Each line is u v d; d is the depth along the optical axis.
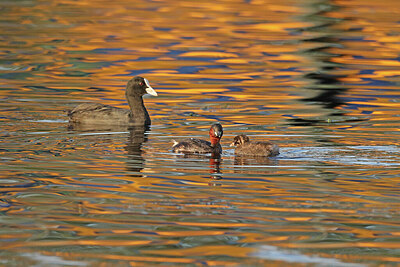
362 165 14.53
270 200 12.27
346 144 16.50
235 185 13.16
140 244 10.31
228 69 28.66
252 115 20.59
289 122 19.45
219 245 10.27
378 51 32.28
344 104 22.20
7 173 13.99
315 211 11.68
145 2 48.06
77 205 12.03
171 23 39.84
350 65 29.33
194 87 25.38
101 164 14.77
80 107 20.22
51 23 39.56
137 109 19.81
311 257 9.85
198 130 18.70
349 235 10.63
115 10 44.59
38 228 10.96
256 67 29.02
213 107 22.02
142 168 14.42
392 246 10.23
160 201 12.23
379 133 17.78
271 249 10.12
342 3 46.34
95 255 9.95
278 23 39.50
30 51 31.86
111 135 18.06
